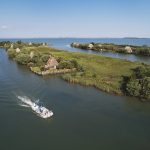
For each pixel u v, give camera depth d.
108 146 54.66
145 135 59.62
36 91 90.69
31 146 54.16
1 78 109.00
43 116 68.75
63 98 84.44
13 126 62.97
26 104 77.56
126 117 69.75
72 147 54.03
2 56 186.75
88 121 66.69
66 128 62.69
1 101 79.38
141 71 107.12
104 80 103.62
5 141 56.00
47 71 119.62
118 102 81.56
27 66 141.25
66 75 113.12
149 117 69.94
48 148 53.34
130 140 57.34
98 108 76.00
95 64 137.75
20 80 106.25
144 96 84.44
